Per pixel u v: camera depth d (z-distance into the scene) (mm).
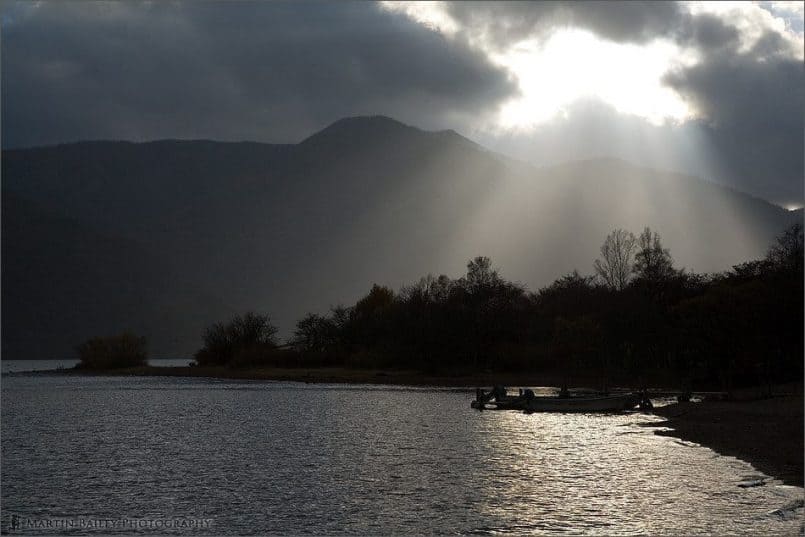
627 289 125188
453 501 34000
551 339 124438
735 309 86500
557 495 34719
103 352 195250
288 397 94375
